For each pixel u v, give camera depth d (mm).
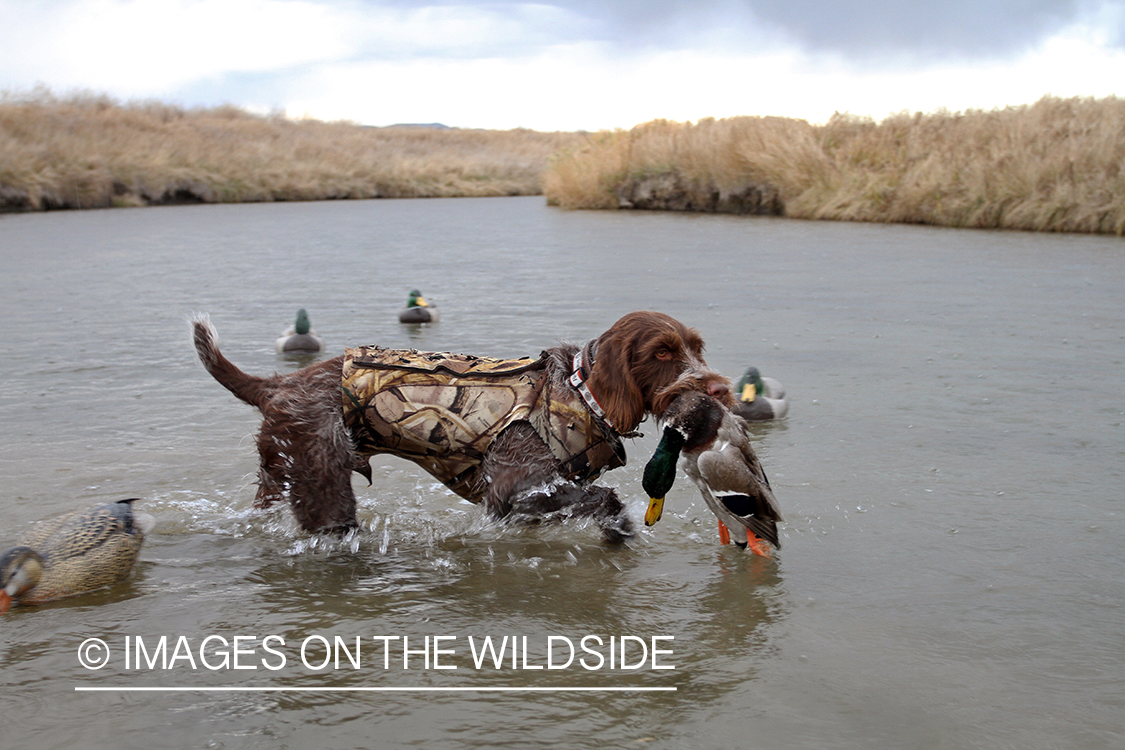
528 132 78250
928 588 3717
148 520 3984
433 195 46375
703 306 10875
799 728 2693
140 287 12852
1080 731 2682
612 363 3879
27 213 30094
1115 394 6840
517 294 11906
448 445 4047
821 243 18266
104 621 3445
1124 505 4629
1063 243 17469
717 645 3234
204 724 2729
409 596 3691
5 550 3775
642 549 4223
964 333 9258
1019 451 5539
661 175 29375
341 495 4133
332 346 8711
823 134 26859
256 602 3627
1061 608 3521
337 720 2752
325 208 34281
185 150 39625
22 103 40594
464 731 2686
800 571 3914
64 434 5914
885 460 5398
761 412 6270
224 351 8484
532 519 4070
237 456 5504
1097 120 20734
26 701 2857
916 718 2748
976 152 22203
